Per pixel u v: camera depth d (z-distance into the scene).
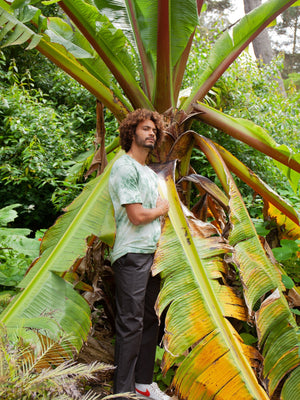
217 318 1.90
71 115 5.52
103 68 2.85
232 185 2.55
